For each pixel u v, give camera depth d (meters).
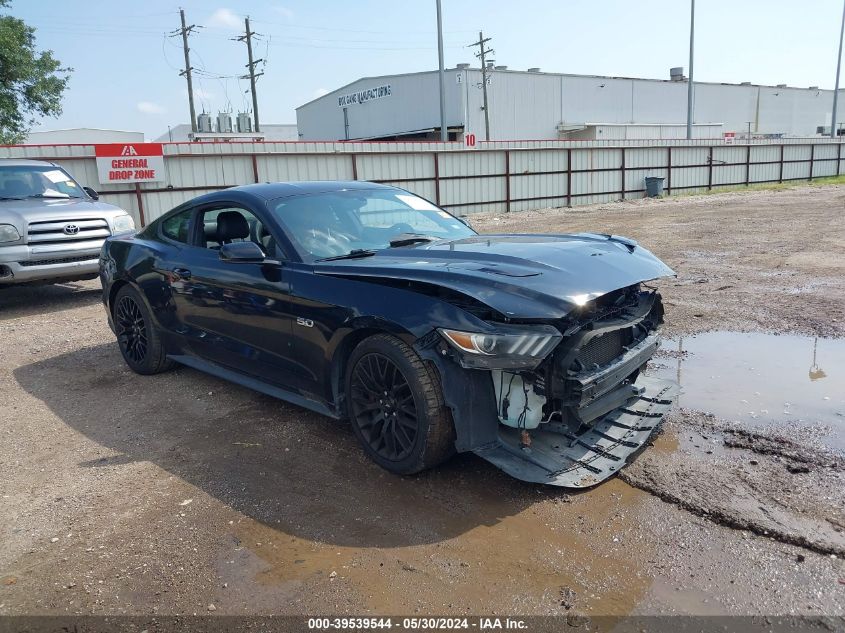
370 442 3.58
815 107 75.56
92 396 5.10
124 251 5.53
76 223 8.48
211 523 3.14
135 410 4.74
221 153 19.12
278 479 3.56
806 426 3.88
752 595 2.43
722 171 32.94
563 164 27.03
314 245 3.97
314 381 3.82
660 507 3.06
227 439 4.13
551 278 3.15
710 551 2.71
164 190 18.38
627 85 58.22
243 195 4.44
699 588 2.49
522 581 2.59
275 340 4.02
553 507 3.12
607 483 3.29
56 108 30.75
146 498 3.42
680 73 63.06
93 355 6.29
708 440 3.75
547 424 3.28
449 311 3.06
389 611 2.46
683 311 6.89
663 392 4.07
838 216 15.78
